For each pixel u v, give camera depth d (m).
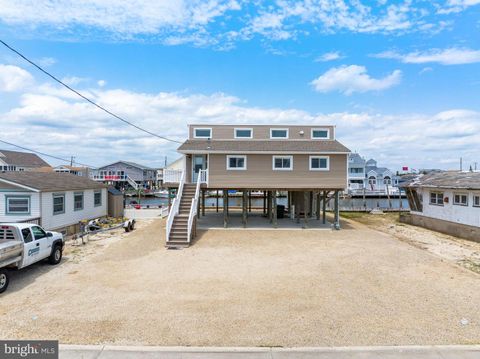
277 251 14.59
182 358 5.68
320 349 6.02
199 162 22.30
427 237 19.89
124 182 75.56
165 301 8.55
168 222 15.70
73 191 20.72
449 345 6.25
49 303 8.38
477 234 18.39
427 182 24.19
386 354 5.88
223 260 12.98
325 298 8.84
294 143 22.23
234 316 7.60
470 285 10.04
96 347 6.02
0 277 9.03
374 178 74.75
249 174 20.42
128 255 13.75
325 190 21.05
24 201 17.31
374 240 17.38
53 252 12.00
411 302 8.60
